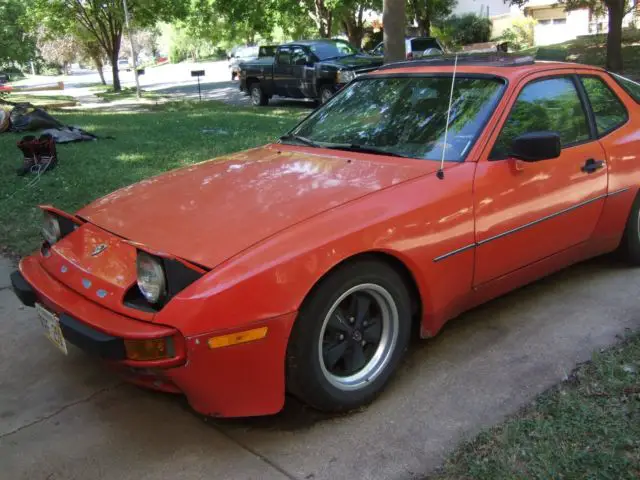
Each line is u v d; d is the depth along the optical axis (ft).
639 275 14.25
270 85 60.08
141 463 8.63
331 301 8.77
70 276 9.41
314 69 54.80
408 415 9.45
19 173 23.82
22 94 81.05
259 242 8.55
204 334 7.91
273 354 8.38
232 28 122.52
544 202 11.50
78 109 61.98
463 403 9.67
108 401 10.17
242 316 8.05
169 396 10.26
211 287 8.01
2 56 79.00
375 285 9.34
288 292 8.29
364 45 103.91
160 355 8.04
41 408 10.02
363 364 9.61
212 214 9.57
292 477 8.24
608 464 7.85
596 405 9.15
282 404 8.78
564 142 12.28
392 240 9.25
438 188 10.02
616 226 13.52
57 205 20.01
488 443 8.52
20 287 10.16
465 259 10.40
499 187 10.71
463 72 12.38
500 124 11.13
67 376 10.94
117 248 9.36
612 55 58.85
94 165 25.41
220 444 8.98
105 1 89.81
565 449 8.22
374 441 8.88
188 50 228.43
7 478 8.40
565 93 12.71
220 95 79.56
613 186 13.01
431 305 10.14
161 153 27.99
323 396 9.02
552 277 14.32
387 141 11.76
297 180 10.50
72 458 8.79
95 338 8.23
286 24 96.58
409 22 110.22
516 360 10.82
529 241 11.46
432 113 11.90
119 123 41.47
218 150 28.45
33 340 12.21
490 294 11.34
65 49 124.26
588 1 72.33
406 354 11.19
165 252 8.71
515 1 72.28
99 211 10.70
